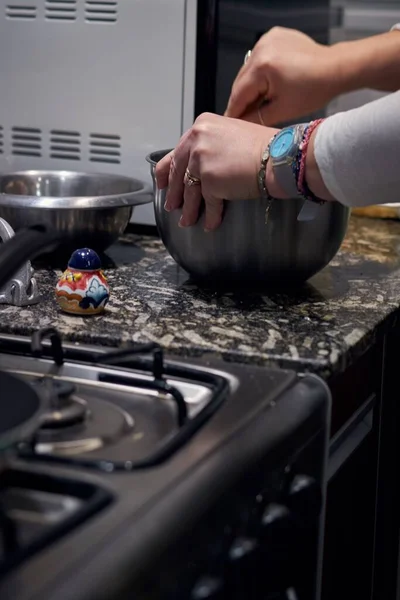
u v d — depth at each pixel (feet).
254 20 4.56
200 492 1.95
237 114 4.06
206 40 4.21
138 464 1.99
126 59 4.36
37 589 1.54
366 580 3.87
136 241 4.52
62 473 1.92
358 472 3.56
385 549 3.91
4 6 4.50
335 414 3.15
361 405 3.48
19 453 1.99
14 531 1.73
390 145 2.89
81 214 3.82
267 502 2.27
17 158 4.69
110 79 4.41
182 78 4.29
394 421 3.78
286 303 3.48
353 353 3.02
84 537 1.70
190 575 1.89
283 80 3.99
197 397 2.50
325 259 3.59
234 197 3.28
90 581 1.60
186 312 3.31
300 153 3.07
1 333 3.08
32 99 4.58
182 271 3.95
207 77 4.26
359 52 4.12
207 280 3.65
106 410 2.37
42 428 2.21
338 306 3.46
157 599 1.76
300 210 3.37
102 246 4.01
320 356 2.84
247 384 2.58
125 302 3.42
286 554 2.39
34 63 4.52
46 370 2.65
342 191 3.02
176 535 1.82
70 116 4.53
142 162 4.46
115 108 4.44
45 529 1.71
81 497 1.86
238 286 3.62
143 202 3.98
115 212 3.94
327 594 3.35
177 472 1.98
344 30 5.89
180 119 4.34
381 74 4.14
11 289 3.33
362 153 2.93
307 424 2.50
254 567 2.19
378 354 3.62
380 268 4.10
